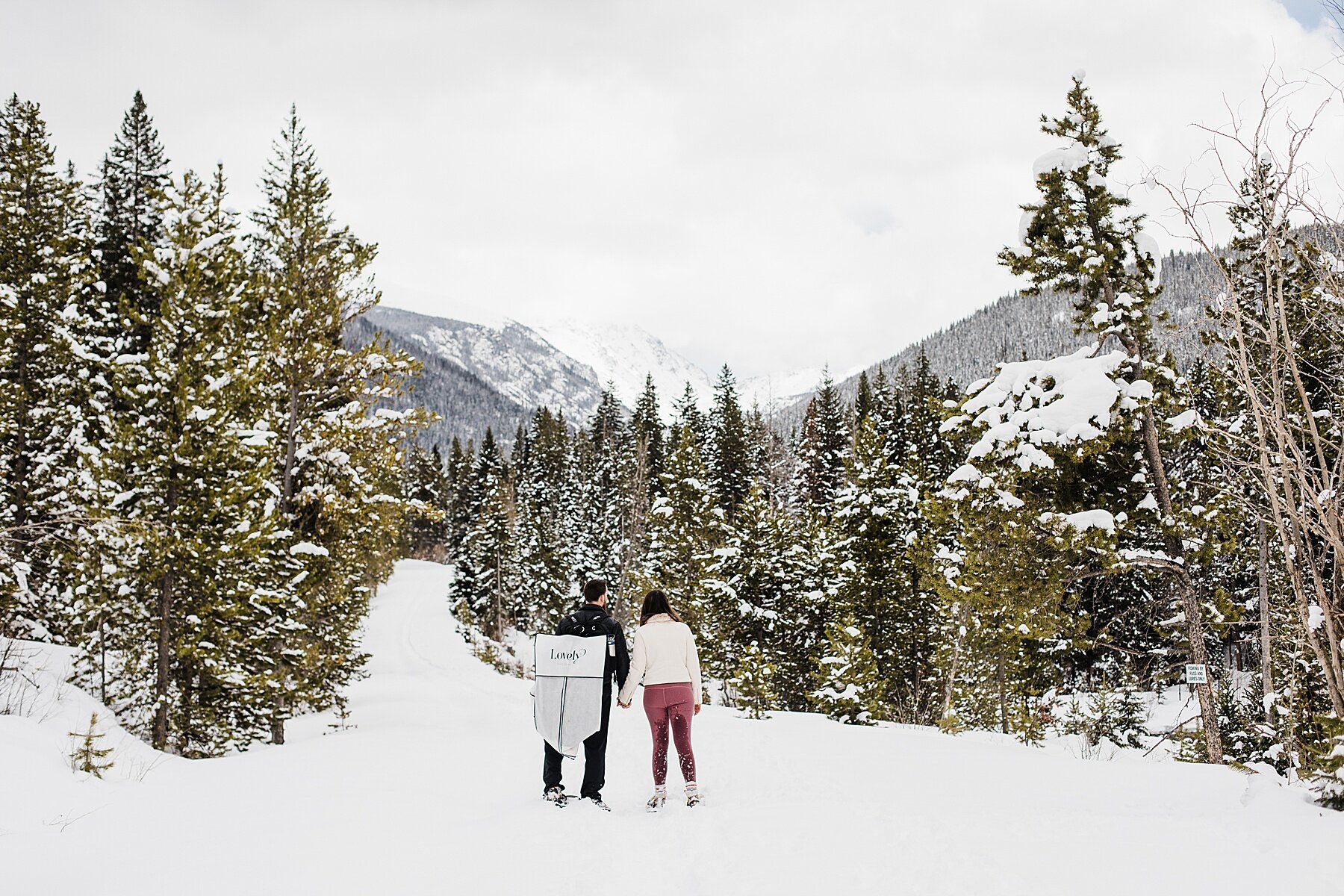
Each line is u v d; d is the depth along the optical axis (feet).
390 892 15.29
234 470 49.65
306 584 58.18
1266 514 25.34
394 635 194.49
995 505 47.34
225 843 19.13
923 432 148.87
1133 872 15.20
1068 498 49.01
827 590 98.07
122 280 89.56
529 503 240.12
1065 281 53.01
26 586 53.88
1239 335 20.56
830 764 30.50
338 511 57.82
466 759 34.65
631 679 23.43
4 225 65.31
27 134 68.49
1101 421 46.37
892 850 17.10
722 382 224.74
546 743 23.35
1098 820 19.29
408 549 345.10
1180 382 47.47
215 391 48.91
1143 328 48.85
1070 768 28.81
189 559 47.32
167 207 52.31
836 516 101.71
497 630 207.62
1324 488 19.85
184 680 51.47
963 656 80.02
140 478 48.67
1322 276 20.15
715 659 104.37
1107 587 57.47
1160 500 48.19
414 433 61.87
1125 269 50.65
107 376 63.62
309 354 58.54
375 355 61.46
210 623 49.80
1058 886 14.62
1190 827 18.16
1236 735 59.16
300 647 59.88
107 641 49.67
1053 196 52.49
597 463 265.54
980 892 14.39
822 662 66.33
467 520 289.12
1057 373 49.88
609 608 24.82
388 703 94.38
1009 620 47.21
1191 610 47.29
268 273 61.52
